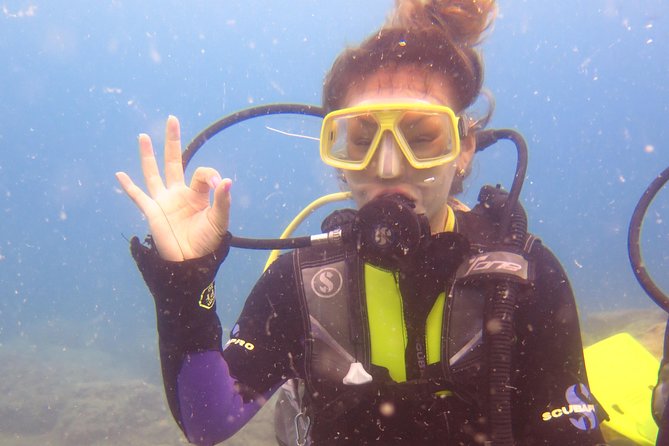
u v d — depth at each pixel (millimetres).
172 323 552
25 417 3535
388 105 576
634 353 1020
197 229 540
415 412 596
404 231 542
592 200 29438
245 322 684
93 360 5922
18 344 7059
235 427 611
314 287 661
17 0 25656
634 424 861
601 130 28891
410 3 716
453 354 603
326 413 612
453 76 649
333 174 903
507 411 532
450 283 612
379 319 629
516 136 719
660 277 9508
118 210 26047
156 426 3234
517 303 616
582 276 11266
